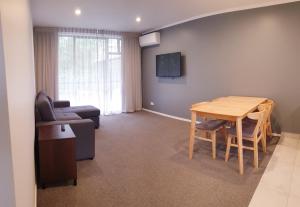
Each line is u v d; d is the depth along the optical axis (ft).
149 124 18.66
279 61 14.17
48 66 20.44
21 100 3.91
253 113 9.93
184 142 13.92
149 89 24.35
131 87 24.36
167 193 8.26
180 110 20.52
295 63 13.62
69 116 14.34
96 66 22.50
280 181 9.02
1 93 2.39
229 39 16.24
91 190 8.45
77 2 13.80
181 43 19.70
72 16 17.10
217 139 14.08
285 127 14.34
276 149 12.37
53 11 15.70
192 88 19.15
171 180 9.22
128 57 23.94
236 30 15.81
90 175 9.64
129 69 24.11
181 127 17.60
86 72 22.15
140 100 25.23
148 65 24.12
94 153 11.41
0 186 2.51
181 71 19.90
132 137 15.01
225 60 16.62
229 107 11.35
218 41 16.87
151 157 11.60
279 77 14.28
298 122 13.91
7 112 2.44
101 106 23.06
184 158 11.43
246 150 12.30
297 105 13.82
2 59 2.35
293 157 11.32
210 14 16.97
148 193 8.26
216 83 17.33
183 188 8.60
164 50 21.62
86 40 21.86
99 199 7.88
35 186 8.10
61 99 21.33
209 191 8.38
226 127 12.43
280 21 13.91
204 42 17.79
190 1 13.94
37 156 8.83
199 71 18.42
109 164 10.77
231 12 15.90
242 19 15.44
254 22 14.94
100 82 22.85
